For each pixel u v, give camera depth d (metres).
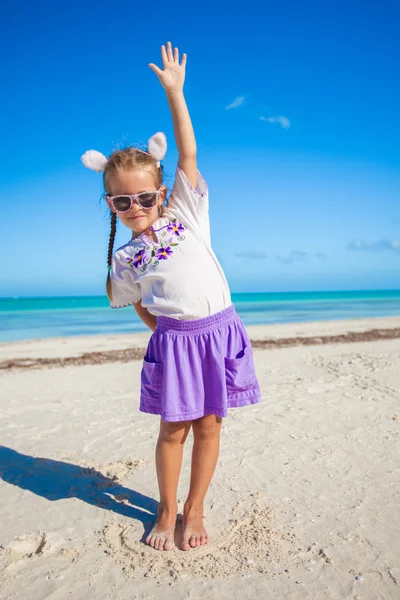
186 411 2.45
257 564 2.34
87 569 2.33
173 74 2.62
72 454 3.80
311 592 2.13
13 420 4.71
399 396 5.31
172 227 2.58
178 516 2.83
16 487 3.23
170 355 2.48
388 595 2.10
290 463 3.51
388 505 2.88
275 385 5.93
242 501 2.95
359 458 3.59
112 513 2.88
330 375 6.49
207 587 2.18
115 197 2.55
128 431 4.33
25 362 8.49
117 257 2.68
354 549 2.44
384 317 21.09
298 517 2.76
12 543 2.54
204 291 2.50
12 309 32.72
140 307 2.90
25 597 2.13
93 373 7.19
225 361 2.52
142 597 2.12
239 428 4.30
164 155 2.66
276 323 17.69
